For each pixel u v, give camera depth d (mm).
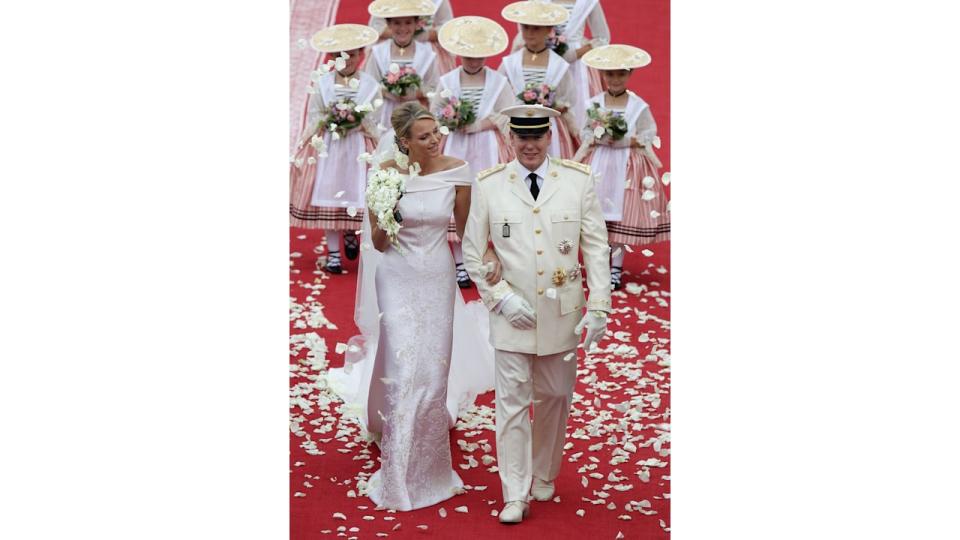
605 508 22500
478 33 30859
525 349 21391
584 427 25484
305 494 22875
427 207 22406
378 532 21578
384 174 21969
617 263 32125
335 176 31984
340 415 26203
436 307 22719
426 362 22656
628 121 31422
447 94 24203
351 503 22656
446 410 23000
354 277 32750
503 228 21375
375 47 32812
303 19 40656
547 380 21828
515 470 22000
